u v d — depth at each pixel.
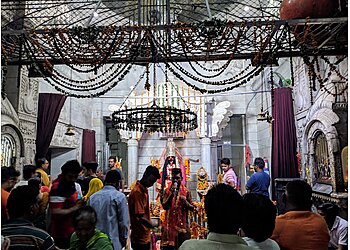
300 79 6.67
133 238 3.39
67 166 3.18
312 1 3.46
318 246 1.77
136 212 3.32
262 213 1.53
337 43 4.08
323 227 1.82
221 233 1.32
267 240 1.56
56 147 8.62
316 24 3.60
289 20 3.51
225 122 10.46
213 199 1.34
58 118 7.48
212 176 10.27
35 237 1.89
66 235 3.09
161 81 10.52
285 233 1.80
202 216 5.44
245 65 10.48
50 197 3.16
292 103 6.75
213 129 9.88
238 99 10.84
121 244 3.01
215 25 3.58
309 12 3.50
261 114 7.42
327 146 5.11
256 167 5.04
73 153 9.09
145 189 3.43
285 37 4.00
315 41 3.67
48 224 3.15
